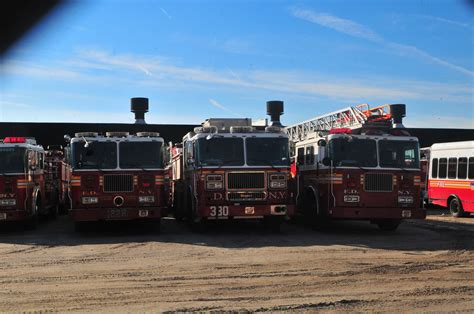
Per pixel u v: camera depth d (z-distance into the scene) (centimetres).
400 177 1352
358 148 1353
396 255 1028
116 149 1352
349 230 1476
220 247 1136
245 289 738
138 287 754
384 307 640
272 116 2933
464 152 1858
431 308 635
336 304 654
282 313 617
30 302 669
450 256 1016
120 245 1174
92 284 774
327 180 1366
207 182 1306
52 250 1111
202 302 668
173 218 1936
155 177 1359
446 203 1950
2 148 1415
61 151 2044
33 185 1512
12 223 1720
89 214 1314
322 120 1922
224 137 1332
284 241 1232
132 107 3014
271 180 1328
